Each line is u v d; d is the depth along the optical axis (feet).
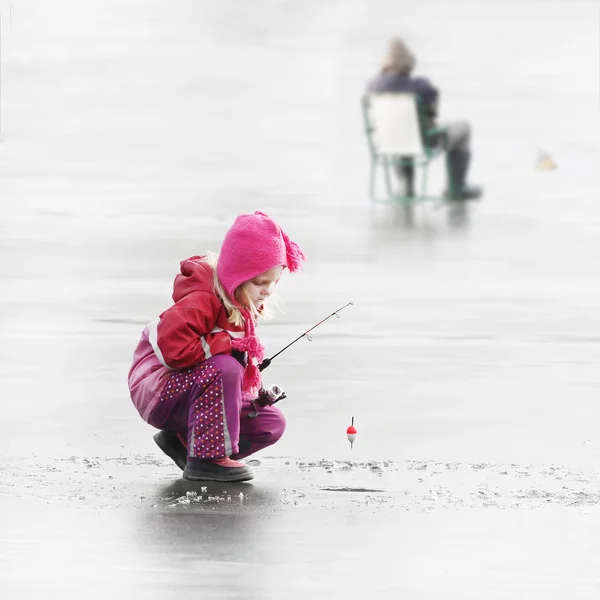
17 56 398.83
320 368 106.83
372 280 148.05
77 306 131.44
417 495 71.26
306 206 208.44
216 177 237.86
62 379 103.04
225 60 394.73
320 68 378.53
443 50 397.19
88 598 54.03
